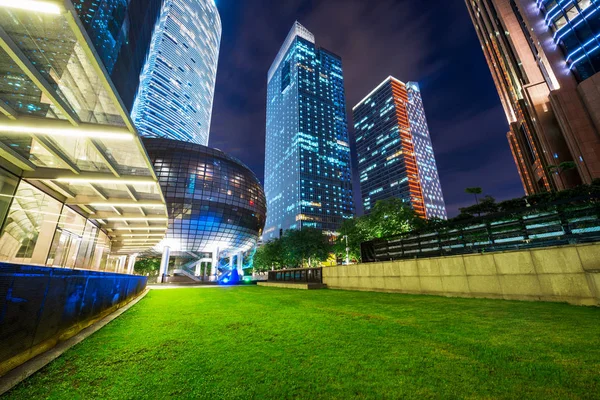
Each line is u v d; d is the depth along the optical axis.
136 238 30.19
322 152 183.75
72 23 5.98
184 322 8.88
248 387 3.82
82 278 7.36
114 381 4.12
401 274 18.25
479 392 3.45
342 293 19.27
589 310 8.57
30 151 11.27
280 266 82.00
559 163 52.00
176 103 172.50
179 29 188.88
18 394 3.69
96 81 7.60
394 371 4.22
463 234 16.12
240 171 79.19
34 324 4.92
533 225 13.30
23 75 7.95
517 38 67.94
